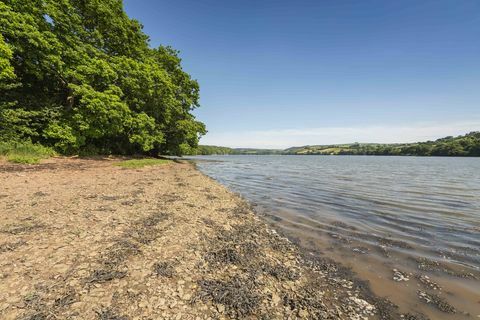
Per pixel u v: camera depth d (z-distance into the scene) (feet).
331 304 14.89
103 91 88.28
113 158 92.27
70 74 78.64
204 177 74.90
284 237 26.16
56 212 26.71
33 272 15.05
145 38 123.03
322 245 24.39
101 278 14.90
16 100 69.62
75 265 16.22
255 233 26.37
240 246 22.29
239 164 198.90
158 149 138.41
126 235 21.89
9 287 13.44
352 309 14.49
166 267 16.98
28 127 72.59
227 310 13.32
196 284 15.43
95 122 82.33
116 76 90.43
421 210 39.63
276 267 19.01
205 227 26.32
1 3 63.36
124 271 15.94
